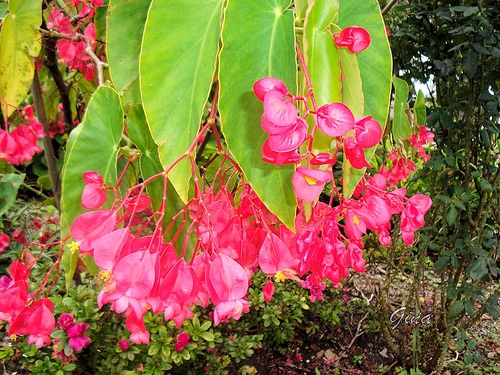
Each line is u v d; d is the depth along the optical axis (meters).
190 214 0.54
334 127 0.40
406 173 1.22
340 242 0.52
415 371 1.77
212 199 0.56
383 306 1.85
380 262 2.41
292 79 0.45
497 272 1.43
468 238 1.44
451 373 1.79
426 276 2.26
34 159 2.89
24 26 0.75
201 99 0.46
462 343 1.56
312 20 0.45
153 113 0.46
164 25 0.45
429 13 1.29
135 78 0.64
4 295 0.61
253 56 0.43
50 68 1.09
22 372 1.50
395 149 1.26
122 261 0.43
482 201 1.47
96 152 0.59
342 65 0.49
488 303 1.46
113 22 0.62
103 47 1.10
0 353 1.40
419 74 1.48
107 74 1.08
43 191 2.85
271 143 0.40
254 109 0.44
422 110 1.34
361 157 0.45
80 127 0.57
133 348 1.40
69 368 1.32
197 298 0.51
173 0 0.44
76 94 1.49
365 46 0.46
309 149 0.44
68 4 1.04
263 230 0.56
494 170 1.40
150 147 0.64
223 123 0.43
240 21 0.42
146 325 1.44
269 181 0.46
